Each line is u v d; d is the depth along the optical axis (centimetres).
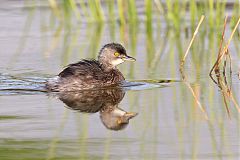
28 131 1257
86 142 1194
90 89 1586
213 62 1834
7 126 1288
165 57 1917
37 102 1462
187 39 2173
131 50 2019
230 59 1722
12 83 1617
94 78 1598
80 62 1650
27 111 1391
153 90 1554
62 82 1577
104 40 2158
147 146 1164
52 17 2508
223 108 1397
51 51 1991
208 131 1247
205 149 1144
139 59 1900
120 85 1609
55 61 1853
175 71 1741
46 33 2266
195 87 1571
